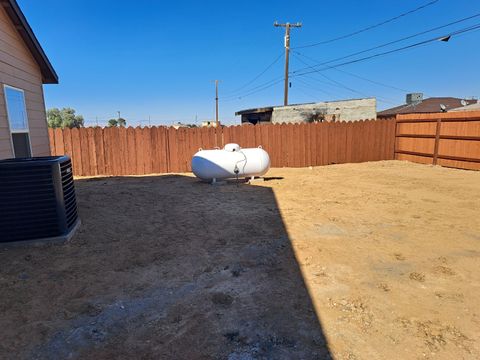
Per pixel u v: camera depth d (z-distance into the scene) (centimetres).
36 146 763
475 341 262
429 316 296
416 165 1355
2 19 609
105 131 1225
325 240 489
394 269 392
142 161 1262
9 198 454
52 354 248
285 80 2423
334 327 279
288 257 426
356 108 2047
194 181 1050
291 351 250
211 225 564
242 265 404
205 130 1300
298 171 1256
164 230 538
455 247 461
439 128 1310
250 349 252
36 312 303
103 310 306
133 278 371
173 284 356
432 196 788
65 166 502
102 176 1211
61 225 483
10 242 462
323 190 873
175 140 1279
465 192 829
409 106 3459
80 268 396
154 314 300
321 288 346
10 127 636
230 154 960
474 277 371
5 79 620
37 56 744
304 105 2092
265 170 1005
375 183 972
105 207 693
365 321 288
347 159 1460
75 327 280
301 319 291
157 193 848
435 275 376
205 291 341
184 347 255
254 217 613
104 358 243
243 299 325
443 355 245
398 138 1523
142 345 258
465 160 1216
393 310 305
